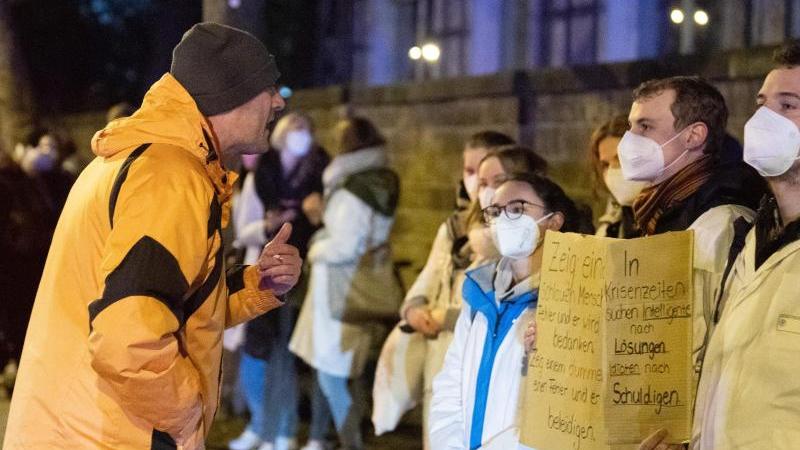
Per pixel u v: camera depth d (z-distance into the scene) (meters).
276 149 6.20
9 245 7.59
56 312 2.75
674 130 3.09
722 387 2.59
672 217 3.06
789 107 2.63
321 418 5.88
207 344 2.82
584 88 6.55
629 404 2.71
